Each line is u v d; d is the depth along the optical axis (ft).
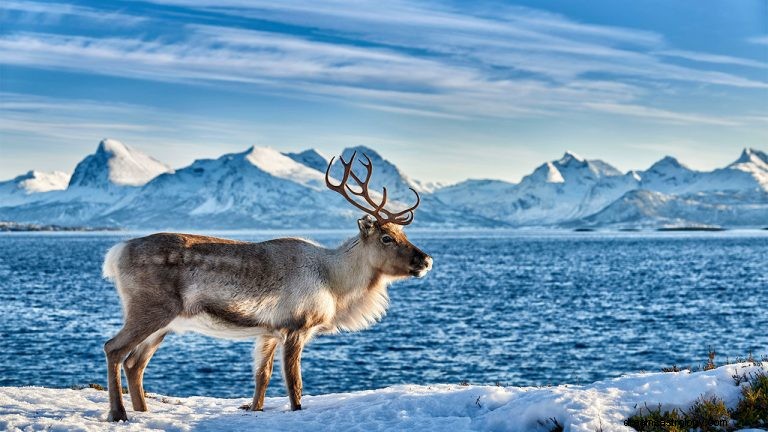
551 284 236.63
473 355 104.22
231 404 40.96
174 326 36.58
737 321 141.28
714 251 504.02
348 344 114.32
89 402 39.70
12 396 39.99
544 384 83.41
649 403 29.94
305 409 37.29
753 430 27.32
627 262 370.73
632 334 124.98
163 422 33.63
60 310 157.38
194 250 35.86
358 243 40.27
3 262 353.31
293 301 37.55
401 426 31.86
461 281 250.98
